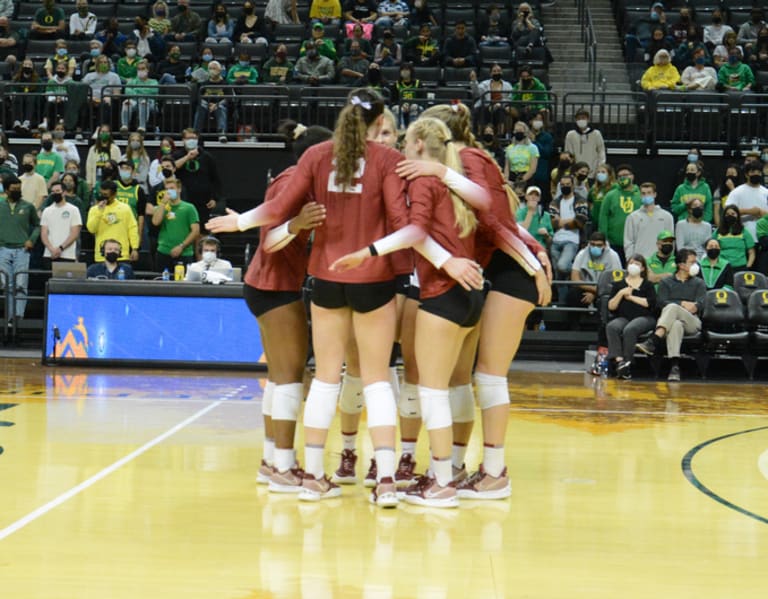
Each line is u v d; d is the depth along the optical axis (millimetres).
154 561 4125
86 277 12469
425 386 5164
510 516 4996
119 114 17375
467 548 4398
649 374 12641
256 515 4926
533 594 3799
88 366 11984
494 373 5383
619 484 5805
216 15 19859
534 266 5305
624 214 14820
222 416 8195
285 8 20500
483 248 5410
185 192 15422
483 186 5133
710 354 12414
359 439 7207
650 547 4465
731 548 4469
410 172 5031
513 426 8000
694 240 14297
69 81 17266
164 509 5004
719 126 17016
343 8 20984
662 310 12250
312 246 5238
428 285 5109
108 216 13977
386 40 18703
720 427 8172
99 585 3807
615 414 8844
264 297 5367
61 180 14797
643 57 20250
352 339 5504
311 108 17016
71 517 4789
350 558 4219
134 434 7219
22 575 3908
